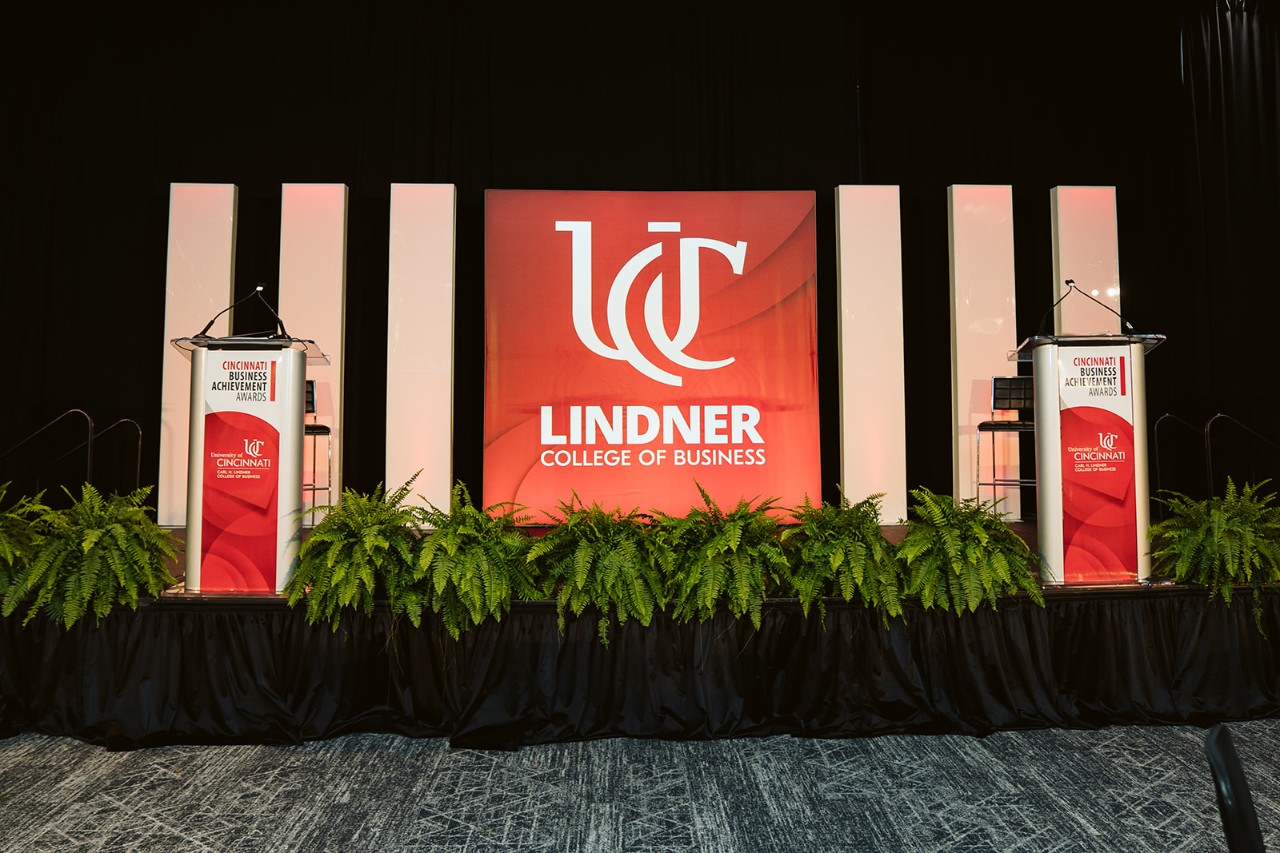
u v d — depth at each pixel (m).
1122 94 6.08
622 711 2.96
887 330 5.80
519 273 5.46
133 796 2.53
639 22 5.91
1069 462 3.26
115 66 5.78
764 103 5.93
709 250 5.54
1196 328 5.96
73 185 5.74
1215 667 3.11
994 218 5.88
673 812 2.42
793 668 3.00
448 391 5.62
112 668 2.95
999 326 5.86
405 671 2.98
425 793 2.54
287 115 5.82
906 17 6.05
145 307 5.74
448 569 2.86
